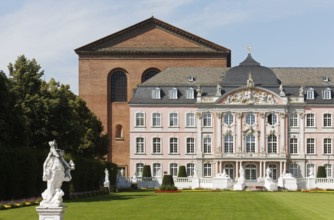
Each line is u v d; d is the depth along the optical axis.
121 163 166.50
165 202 77.06
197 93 155.25
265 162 151.12
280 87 153.25
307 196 95.81
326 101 153.75
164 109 156.00
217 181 132.12
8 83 92.19
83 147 133.12
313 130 153.12
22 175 78.94
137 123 156.25
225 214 57.62
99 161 121.62
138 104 156.00
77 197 91.25
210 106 154.00
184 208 65.50
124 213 58.50
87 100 168.00
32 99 100.25
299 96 153.50
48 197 34.81
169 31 170.38
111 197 92.69
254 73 155.25
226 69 163.25
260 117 152.50
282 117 152.38
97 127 141.25
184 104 155.12
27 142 90.62
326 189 130.38
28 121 99.44
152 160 155.50
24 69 103.12
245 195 99.00
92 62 168.50
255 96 152.75
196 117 154.62
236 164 151.75
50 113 101.38
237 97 153.12
